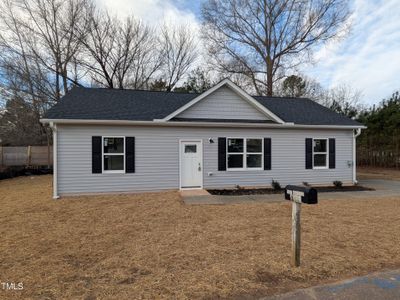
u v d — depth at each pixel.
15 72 21.48
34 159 21.38
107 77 25.11
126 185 11.06
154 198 9.87
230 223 6.56
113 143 11.05
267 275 3.81
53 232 5.96
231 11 25.53
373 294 3.30
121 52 25.42
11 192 11.60
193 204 8.83
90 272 3.98
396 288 3.45
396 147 20.27
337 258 4.39
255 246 4.95
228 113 12.31
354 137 13.66
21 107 23.12
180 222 6.69
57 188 10.30
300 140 12.98
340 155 13.51
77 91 13.42
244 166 12.34
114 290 3.43
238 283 3.58
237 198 9.88
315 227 6.16
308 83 32.38
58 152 10.38
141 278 3.76
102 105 11.95
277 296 3.27
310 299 3.20
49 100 22.73
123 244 5.16
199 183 11.87
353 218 6.98
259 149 12.58
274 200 9.52
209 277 3.75
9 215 7.56
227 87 12.26
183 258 4.44
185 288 3.46
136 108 12.08
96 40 24.17
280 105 15.31
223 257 4.46
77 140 10.55
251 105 12.48
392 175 17.11
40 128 24.19
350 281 3.64
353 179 13.59
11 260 4.46
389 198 9.88
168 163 11.52
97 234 5.80
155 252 4.72
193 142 11.78
